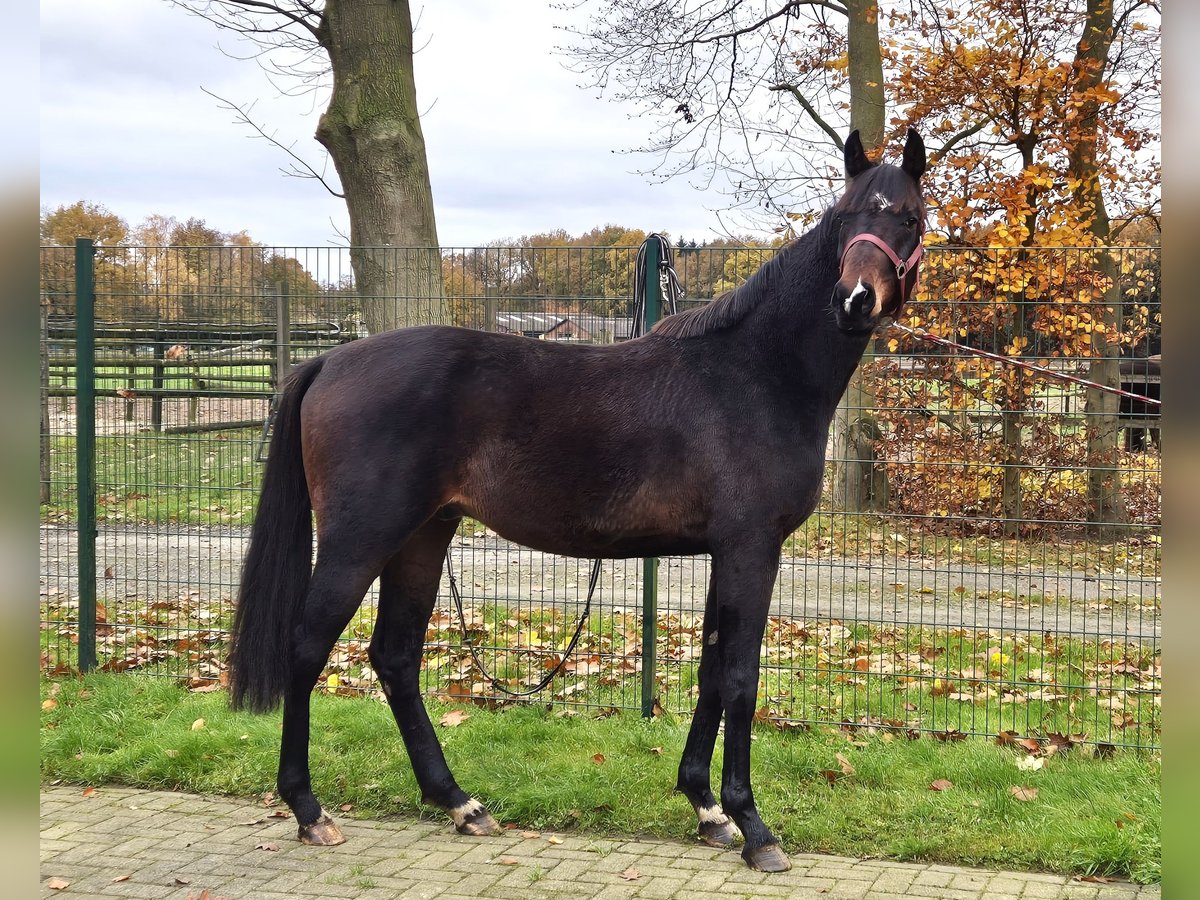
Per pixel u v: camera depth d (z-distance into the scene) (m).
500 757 4.64
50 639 6.63
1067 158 11.23
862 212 3.60
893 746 4.74
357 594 3.82
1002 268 6.81
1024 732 5.01
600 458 3.85
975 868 3.64
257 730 4.90
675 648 6.54
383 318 6.70
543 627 6.62
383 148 9.38
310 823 3.86
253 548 3.98
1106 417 6.46
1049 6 11.13
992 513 6.67
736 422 3.81
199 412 6.88
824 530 7.51
